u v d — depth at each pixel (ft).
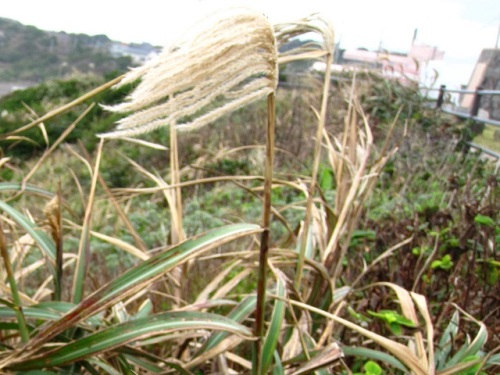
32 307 5.42
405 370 5.77
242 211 18.60
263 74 3.97
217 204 21.38
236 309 5.80
